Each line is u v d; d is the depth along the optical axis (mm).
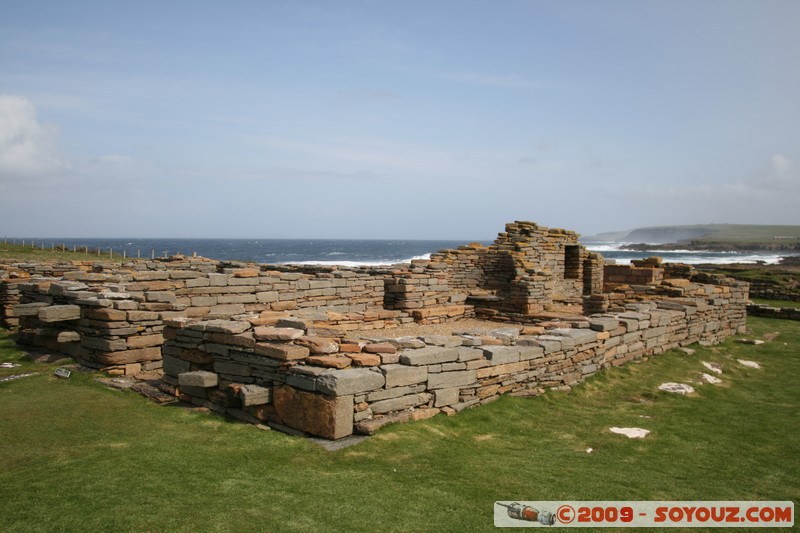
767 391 13641
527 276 22562
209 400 10016
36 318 13969
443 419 9656
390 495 6641
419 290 20688
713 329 19891
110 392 10727
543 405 11305
